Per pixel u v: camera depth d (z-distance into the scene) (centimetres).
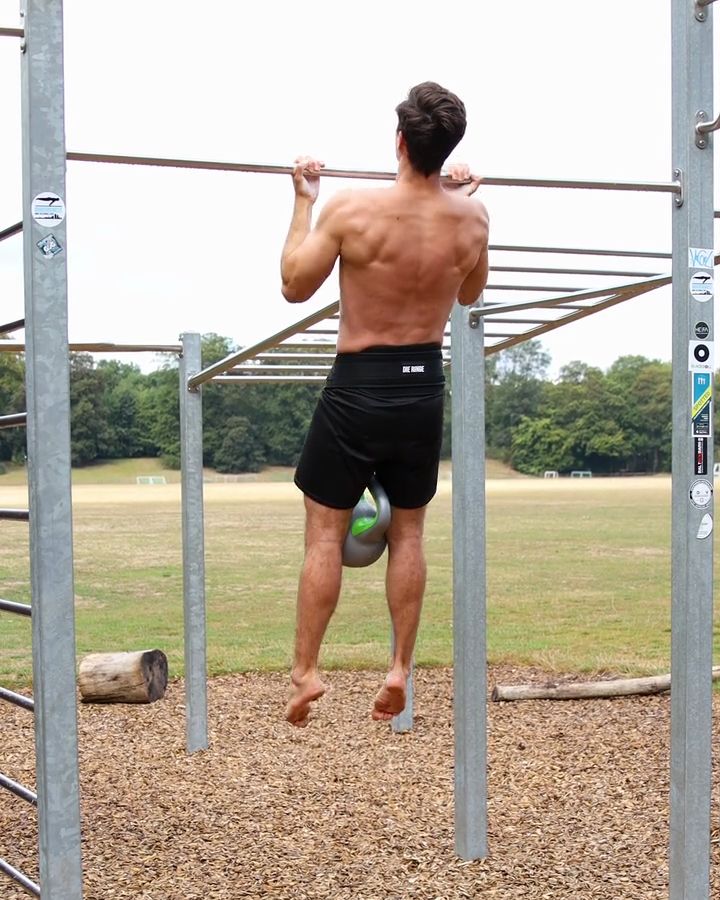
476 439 491
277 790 624
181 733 763
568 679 945
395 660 335
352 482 316
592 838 527
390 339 310
